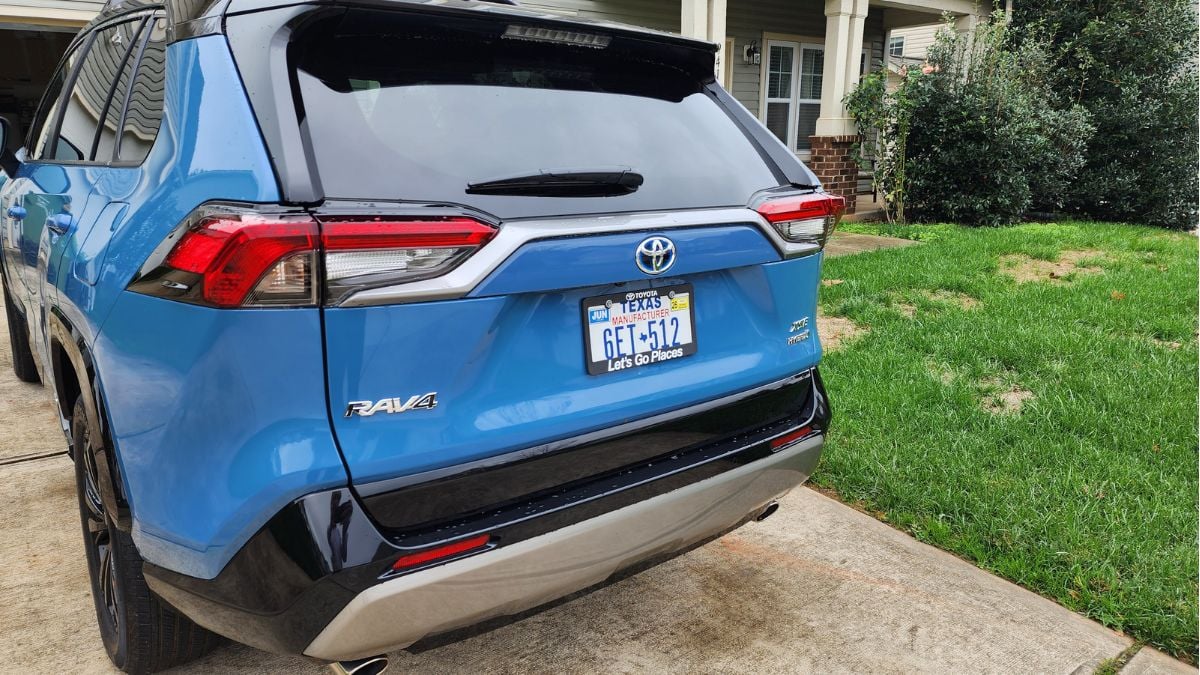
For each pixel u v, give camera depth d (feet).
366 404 5.09
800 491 11.41
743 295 7.11
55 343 7.96
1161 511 10.31
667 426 6.54
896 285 22.44
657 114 7.11
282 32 5.44
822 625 8.45
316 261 4.80
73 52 10.39
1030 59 35.47
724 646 8.08
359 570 5.04
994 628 8.46
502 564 5.53
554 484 5.92
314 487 5.00
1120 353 16.51
